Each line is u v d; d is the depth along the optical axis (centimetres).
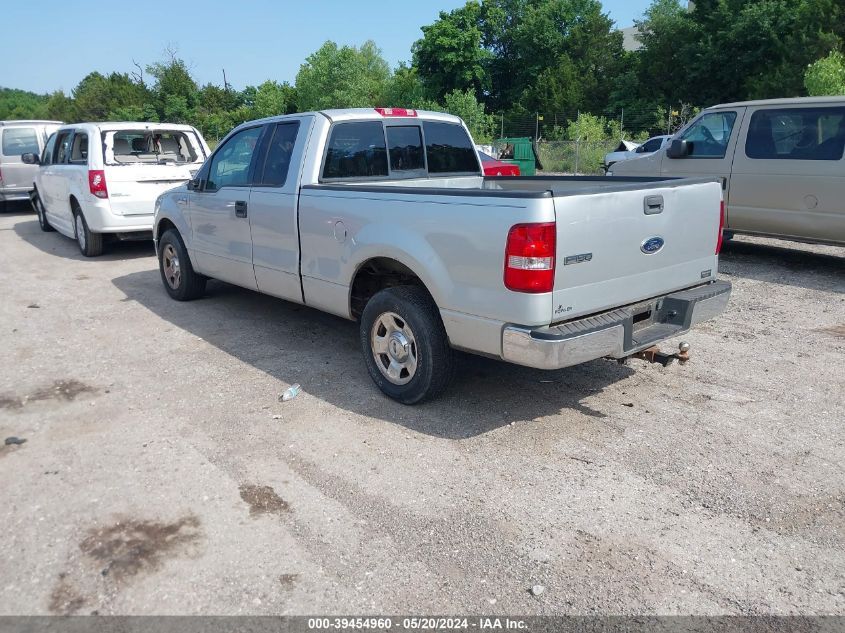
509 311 378
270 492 359
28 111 9975
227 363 555
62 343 611
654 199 414
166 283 766
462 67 5819
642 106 4819
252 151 588
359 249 464
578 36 5809
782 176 833
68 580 292
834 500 348
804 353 560
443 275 409
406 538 320
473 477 373
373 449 405
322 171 525
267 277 580
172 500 352
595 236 383
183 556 307
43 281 867
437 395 456
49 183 1147
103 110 7169
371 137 558
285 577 293
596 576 293
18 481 372
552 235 362
